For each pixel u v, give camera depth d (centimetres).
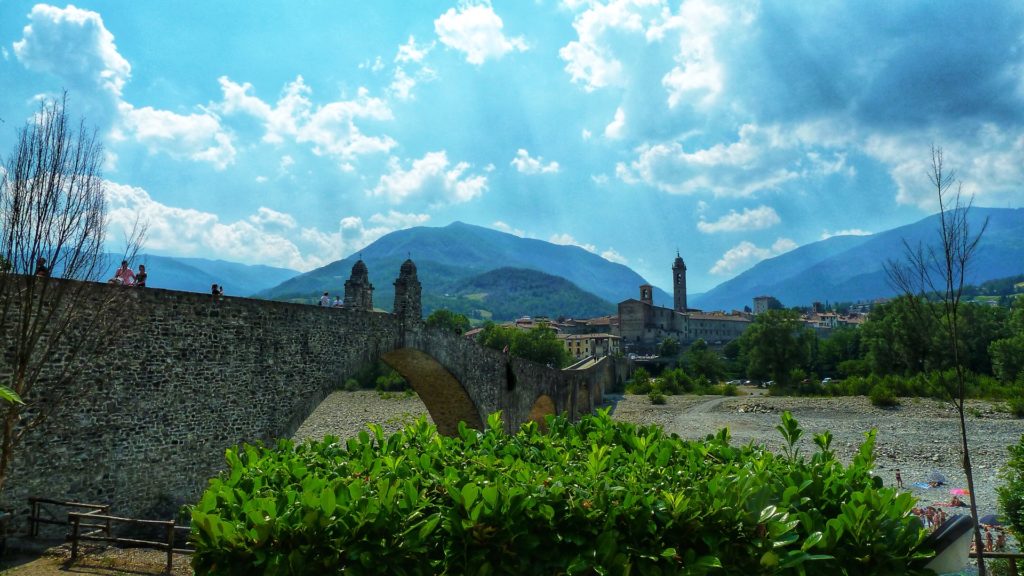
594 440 891
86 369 1747
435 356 3244
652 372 13588
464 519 577
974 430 5697
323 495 565
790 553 561
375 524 571
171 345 1966
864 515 581
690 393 10262
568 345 14912
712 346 16775
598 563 558
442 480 643
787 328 9706
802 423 6688
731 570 565
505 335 10881
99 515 1462
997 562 1809
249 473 716
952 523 593
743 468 704
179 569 1423
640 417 7512
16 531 1591
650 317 17262
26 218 1327
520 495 585
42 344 1648
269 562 552
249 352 2219
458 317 12612
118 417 1816
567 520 587
